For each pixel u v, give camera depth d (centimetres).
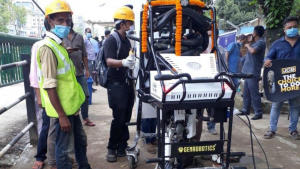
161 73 251
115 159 368
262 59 563
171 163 272
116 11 342
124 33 349
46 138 336
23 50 643
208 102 237
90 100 710
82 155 301
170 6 279
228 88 242
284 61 427
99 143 436
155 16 291
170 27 281
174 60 253
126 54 351
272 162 367
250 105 601
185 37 292
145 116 338
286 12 606
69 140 267
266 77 438
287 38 444
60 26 251
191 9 270
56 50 247
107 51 333
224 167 261
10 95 805
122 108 347
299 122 549
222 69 257
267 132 462
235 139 454
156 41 293
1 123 543
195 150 243
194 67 249
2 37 512
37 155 344
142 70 297
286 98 432
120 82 346
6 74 530
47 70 239
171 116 282
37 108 409
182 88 232
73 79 265
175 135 273
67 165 268
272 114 455
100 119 574
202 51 306
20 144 429
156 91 246
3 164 353
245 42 645
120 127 355
